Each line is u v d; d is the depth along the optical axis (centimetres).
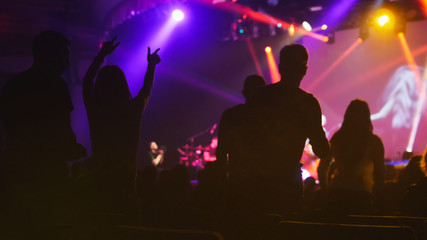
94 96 296
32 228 192
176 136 1512
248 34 1259
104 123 289
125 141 288
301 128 272
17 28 1111
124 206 276
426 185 310
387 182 446
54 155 233
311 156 1109
